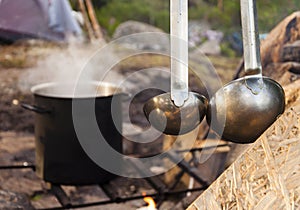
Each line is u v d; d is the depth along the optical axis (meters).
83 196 1.97
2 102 3.18
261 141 0.86
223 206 0.85
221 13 5.54
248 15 0.88
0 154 2.40
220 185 0.87
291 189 0.80
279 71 1.72
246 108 0.88
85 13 4.80
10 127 2.86
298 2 4.28
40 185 2.05
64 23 3.57
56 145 1.56
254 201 0.82
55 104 1.54
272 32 1.84
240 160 0.87
